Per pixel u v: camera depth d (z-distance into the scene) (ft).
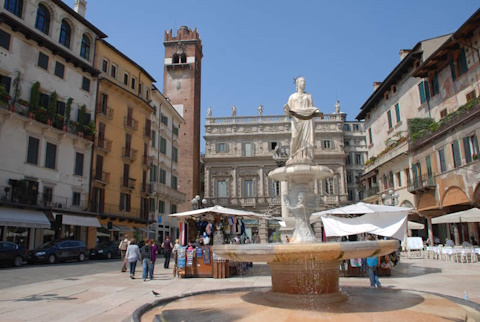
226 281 50.55
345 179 192.34
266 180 193.26
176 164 179.52
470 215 69.92
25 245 90.53
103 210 117.08
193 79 205.46
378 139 136.98
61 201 101.96
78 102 112.47
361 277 52.90
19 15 96.12
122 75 132.87
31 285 45.50
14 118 90.43
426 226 113.70
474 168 77.36
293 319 20.24
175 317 21.85
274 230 185.78
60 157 103.55
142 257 52.24
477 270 58.90
